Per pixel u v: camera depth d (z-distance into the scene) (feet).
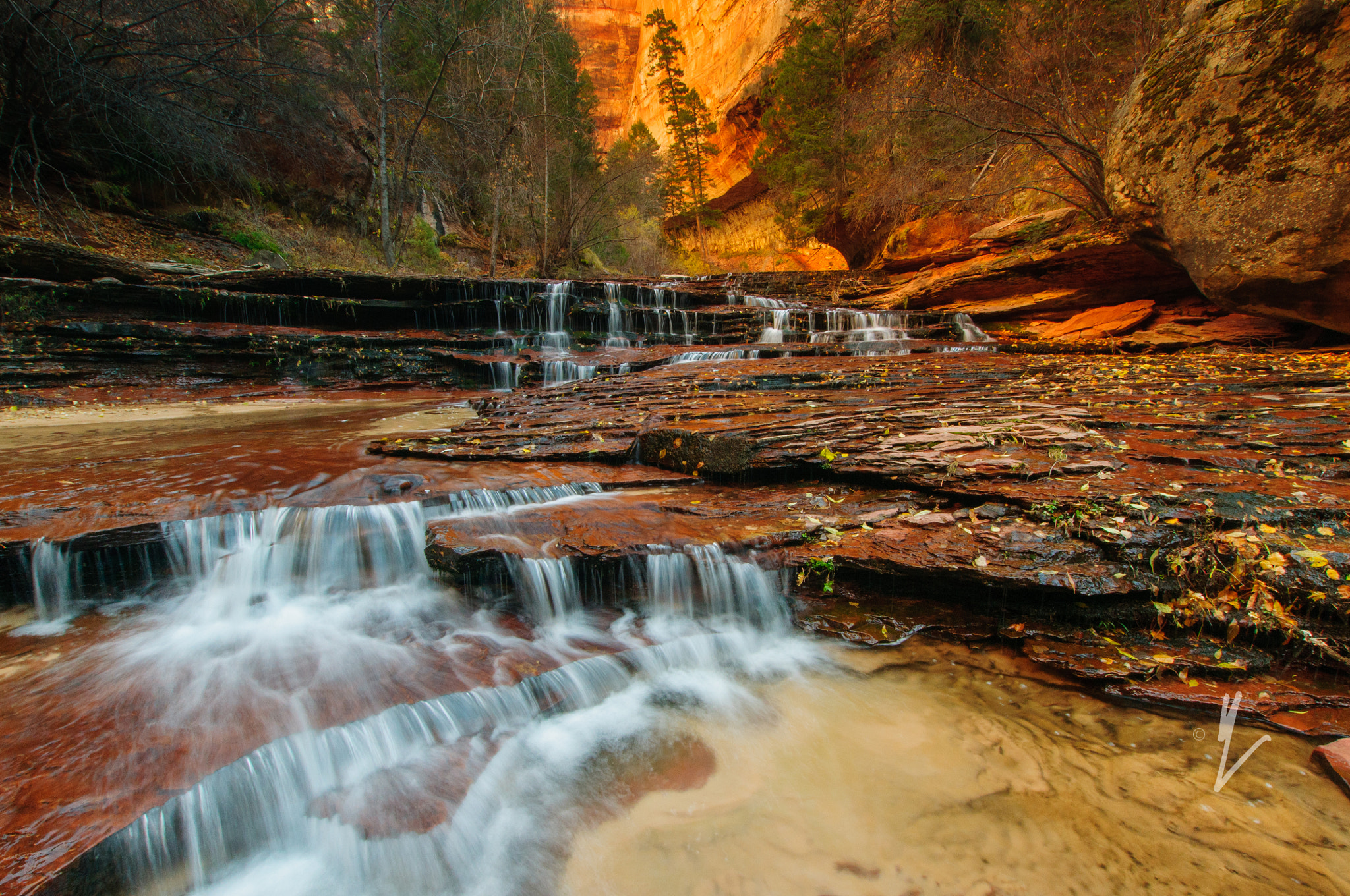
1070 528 10.85
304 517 12.41
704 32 133.90
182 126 45.21
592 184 86.17
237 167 50.42
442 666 9.52
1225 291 26.35
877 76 66.08
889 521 12.53
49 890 5.32
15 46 37.52
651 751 8.45
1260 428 14.40
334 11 68.03
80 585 10.86
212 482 14.49
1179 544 10.05
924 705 9.26
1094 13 39.93
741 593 11.77
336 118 64.90
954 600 11.14
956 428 16.10
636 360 39.17
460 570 11.45
